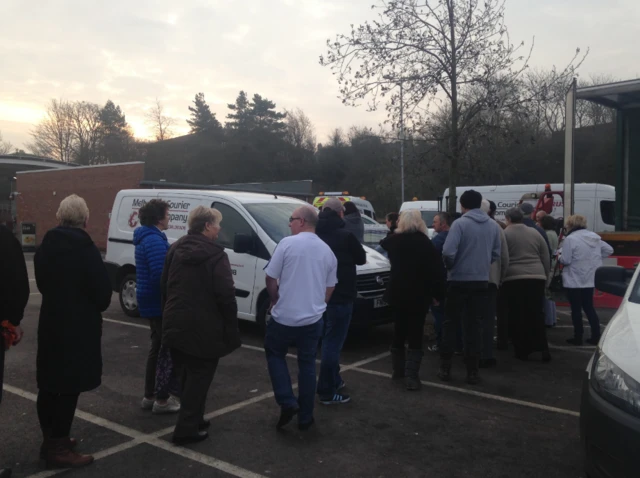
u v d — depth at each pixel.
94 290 3.68
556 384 5.68
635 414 2.83
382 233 12.27
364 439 4.27
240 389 5.43
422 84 8.65
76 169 26.25
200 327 3.90
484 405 5.05
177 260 3.99
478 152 8.85
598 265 7.29
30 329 8.09
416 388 5.43
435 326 7.06
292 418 4.64
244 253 7.27
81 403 4.98
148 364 4.79
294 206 8.18
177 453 3.97
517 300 6.51
